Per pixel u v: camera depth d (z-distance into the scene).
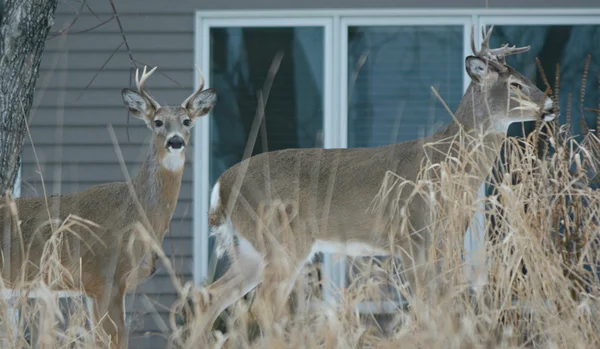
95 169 21.66
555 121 14.10
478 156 15.50
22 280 12.50
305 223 17.34
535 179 13.28
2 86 16.41
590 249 12.70
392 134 22.34
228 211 17.69
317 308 11.29
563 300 11.64
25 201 15.29
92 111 21.73
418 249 16.50
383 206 16.95
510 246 12.27
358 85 22.42
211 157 22.36
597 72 22.08
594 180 13.33
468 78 22.22
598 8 21.97
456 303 11.57
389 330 11.54
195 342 11.76
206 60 22.20
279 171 17.52
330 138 22.33
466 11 22.08
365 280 12.99
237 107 22.39
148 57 21.98
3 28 16.58
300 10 22.22
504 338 11.02
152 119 15.87
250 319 12.13
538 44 22.17
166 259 12.09
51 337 11.22
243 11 22.19
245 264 17.38
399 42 22.36
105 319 14.68
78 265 14.72
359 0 22.19
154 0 22.02
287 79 22.38
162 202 15.62
